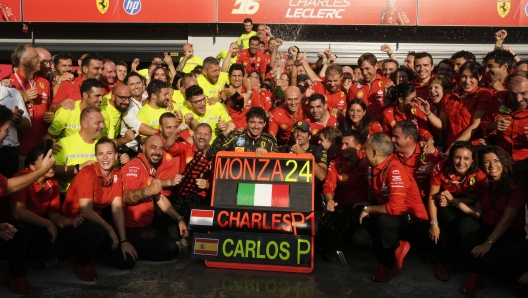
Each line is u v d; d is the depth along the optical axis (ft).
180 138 19.02
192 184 17.65
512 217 14.35
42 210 14.79
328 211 16.53
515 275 14.64
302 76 27.07
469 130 17.95
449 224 15.39
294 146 17.04
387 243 14.96
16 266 13.65
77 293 13.83
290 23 35.94
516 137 16.89
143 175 16.46
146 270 15.56
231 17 35.94
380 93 23.09
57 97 20.34
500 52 18.97
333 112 21.62
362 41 38.32
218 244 15.79
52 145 14.53
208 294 13.88
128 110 20.47
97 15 35.91
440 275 15.26
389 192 15.35
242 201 16.21
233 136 17.93
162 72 24.03
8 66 38.83
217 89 24.58
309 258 15.48
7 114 12.62
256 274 15.33
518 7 34.96
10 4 35.76
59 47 38.88
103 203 15.47
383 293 14.21
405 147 16.52
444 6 35.27
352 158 17.48
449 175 15.37
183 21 36.01
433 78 19.26
